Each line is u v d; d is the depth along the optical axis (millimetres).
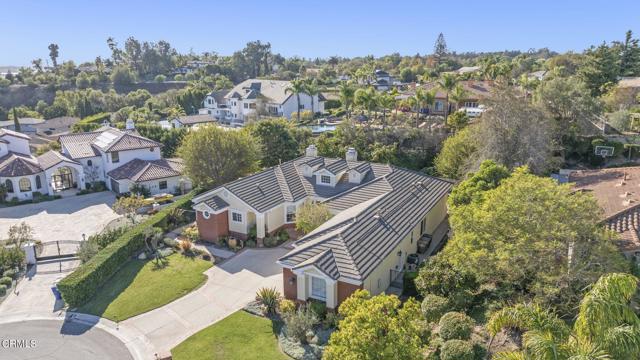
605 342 12344
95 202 48406
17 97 135125
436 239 35062
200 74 158375
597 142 48719
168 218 38406
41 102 124125
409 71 136000
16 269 31406
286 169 40375
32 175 49344
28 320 25578
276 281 28953
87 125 79688
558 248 19109
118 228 36719
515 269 19219
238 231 35219
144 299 27234
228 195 34906
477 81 86312
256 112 92812
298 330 22172
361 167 38688
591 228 19438
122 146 52938
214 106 106375
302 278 24875
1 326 24984
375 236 27406
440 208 37781
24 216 44219
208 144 44312
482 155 39969
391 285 27703
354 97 68438
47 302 27594
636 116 55250
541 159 39469
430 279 22984
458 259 21078
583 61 81250
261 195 35531
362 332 14539
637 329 12383
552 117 46406
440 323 19688
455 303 21797
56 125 97062
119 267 31219
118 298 27516
